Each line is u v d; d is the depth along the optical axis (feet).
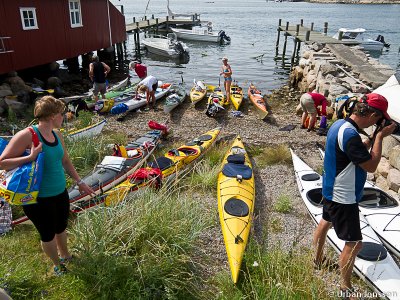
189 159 24.59
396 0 344.08
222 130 33.50
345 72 41.96
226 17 206.39
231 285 14.16
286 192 22.27
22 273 13.53
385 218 17.33
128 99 42.01
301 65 54.34
